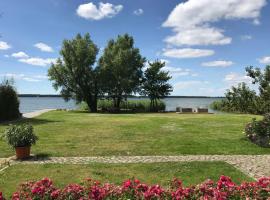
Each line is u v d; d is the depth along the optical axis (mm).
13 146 12680
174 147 14938
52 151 14047
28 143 12805
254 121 16766
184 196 6301
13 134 12648
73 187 6566
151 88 54531
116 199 6336
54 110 52062
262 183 6703
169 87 55406
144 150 14297
